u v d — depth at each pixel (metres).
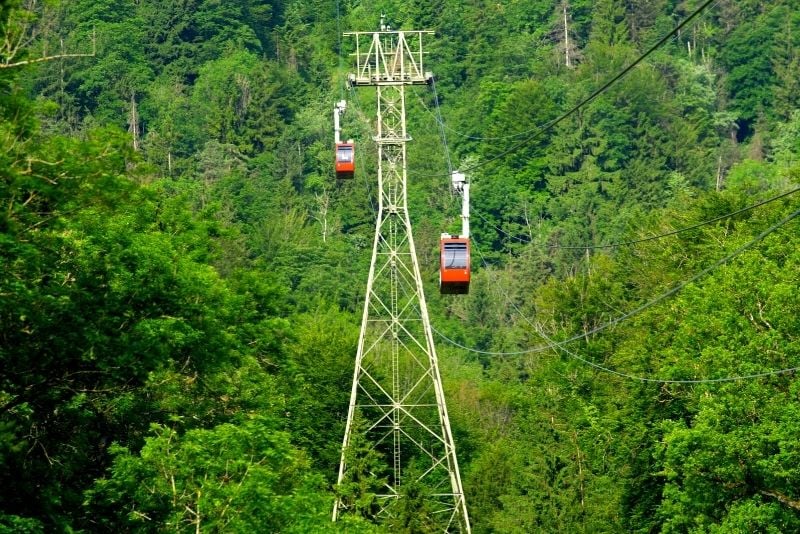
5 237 70.06
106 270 88.38
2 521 70.81
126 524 83.38
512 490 178.75
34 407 85.94
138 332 87.94
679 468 115.00
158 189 124.62
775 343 114.56
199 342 103.69
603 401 177.75
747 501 107.56
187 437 82.56
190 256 122.38
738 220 185.62
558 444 164.12
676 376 126.50
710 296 125.69
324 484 89.69
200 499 78.25
